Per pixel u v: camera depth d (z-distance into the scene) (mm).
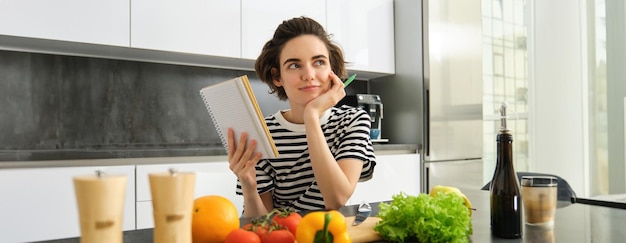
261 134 977
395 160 2988
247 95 940
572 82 3426
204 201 798
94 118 2580
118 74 2660
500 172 889
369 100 3084
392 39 3338
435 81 3150
